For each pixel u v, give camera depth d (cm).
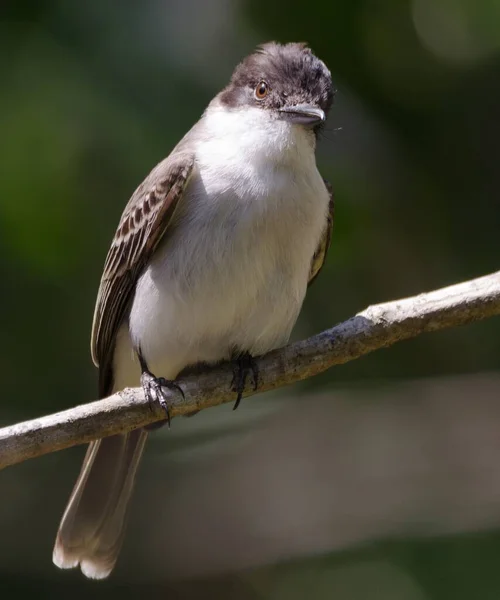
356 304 1227
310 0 1223
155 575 1299
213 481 1342
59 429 830
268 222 897
